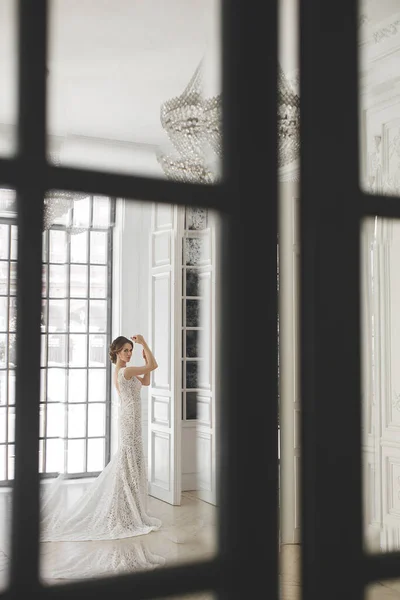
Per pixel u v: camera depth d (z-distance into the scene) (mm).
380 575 844
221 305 835
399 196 890
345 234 860
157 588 730
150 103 5969
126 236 7750
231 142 841
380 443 4754
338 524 832
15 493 671
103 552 4965
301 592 834
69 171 714
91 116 6281
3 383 7438
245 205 833
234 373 829
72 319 7828
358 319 862
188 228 7141
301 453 849
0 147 5477
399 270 4672
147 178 760
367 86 4844
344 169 865
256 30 860
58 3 4164
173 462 6863
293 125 3234
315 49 867
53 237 7828
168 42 4738
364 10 4195
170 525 5910
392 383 4699
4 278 7461
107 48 4836
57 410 7809
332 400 841
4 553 4539
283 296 5508
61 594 673
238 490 820
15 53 711
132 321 7812
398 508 4586
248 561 803
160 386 7242
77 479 7723
